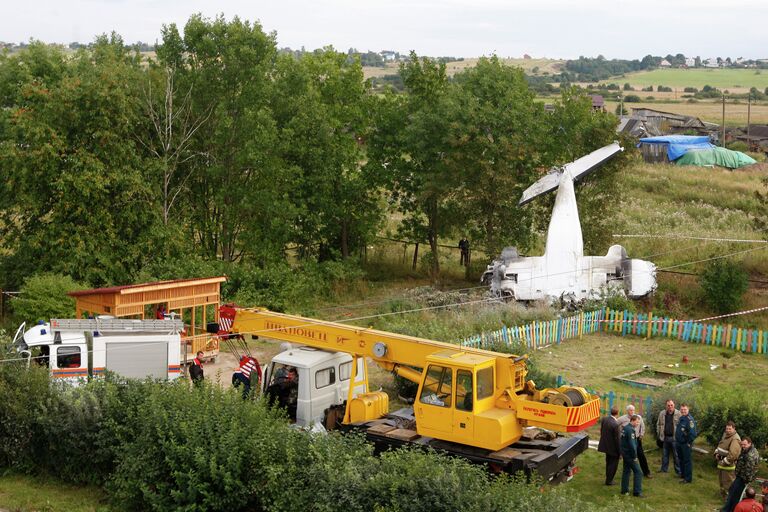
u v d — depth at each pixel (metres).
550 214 39.09
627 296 33.38
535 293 33.66
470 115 36.53
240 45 36.53
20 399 18.41
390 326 27.16
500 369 17.30
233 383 21.91
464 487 13.83
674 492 17.12
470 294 34.81
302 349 20.62
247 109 35.47
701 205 52.41
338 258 39.31
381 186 40.44
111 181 32.81
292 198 37.50
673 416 18.00
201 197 37.84
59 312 28.38
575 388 17.38
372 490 14.23
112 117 32.94
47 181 31.98
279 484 15.29
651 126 89.00
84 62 39.41
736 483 15.64
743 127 99.19
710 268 34.06
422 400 17.45
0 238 33.38
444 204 39.53
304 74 37.31
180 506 15.80
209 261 35.16
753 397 19.47
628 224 46.62
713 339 29.53
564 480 17.28
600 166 36.22
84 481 17.94
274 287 33.94
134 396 18.11
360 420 18.98
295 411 20.20
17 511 16.38
